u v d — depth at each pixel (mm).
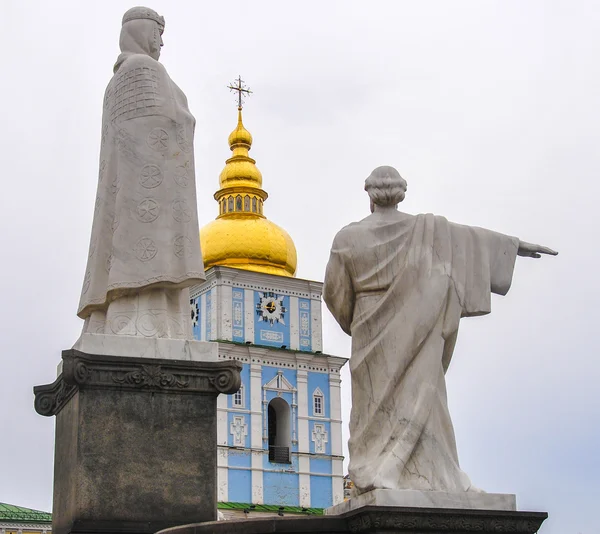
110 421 15258
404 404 13367
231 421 88688
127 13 17859
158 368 15555
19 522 46469
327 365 94375
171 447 15398
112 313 16109
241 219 98062
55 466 16094
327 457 91750
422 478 13133
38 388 16547
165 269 16141
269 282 94688
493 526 12836
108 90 17328
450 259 13898
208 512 15312
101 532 14789
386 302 13688
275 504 88188
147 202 16438
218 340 91250
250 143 102312
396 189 14164
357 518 12750
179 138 16797
